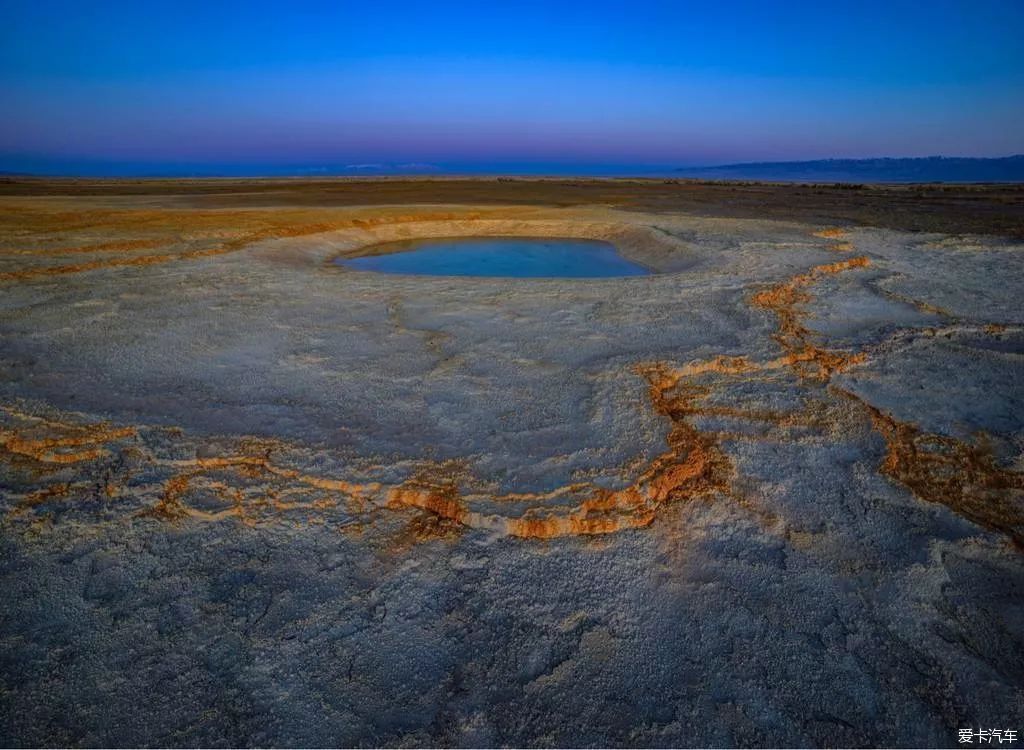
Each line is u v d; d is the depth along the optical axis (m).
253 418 5.62
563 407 5.94
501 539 4.12
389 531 4.17
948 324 9.14
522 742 2.84
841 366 7.38
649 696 3.06
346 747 2.79
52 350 7.44
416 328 8.79
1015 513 4.51
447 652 3.30
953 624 3.51
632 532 4.23
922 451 5.39
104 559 3.86
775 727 2.91
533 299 10.73
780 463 5.12
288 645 3.30
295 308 9.84
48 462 4.83
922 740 2.85
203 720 2.88
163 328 8.49
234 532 4.13
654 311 9.78
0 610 3.45
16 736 2.77
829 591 3.74
